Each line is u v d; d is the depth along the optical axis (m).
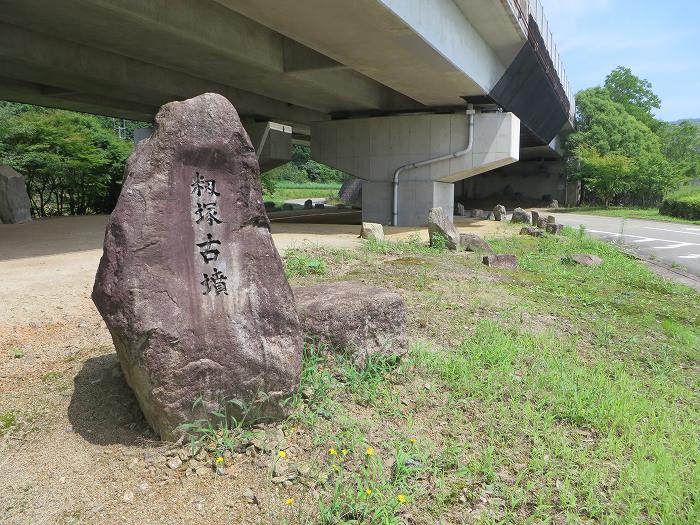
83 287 6.71
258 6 9.79
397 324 4.78
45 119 19.55
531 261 11.31
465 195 49.44
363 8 9.77
